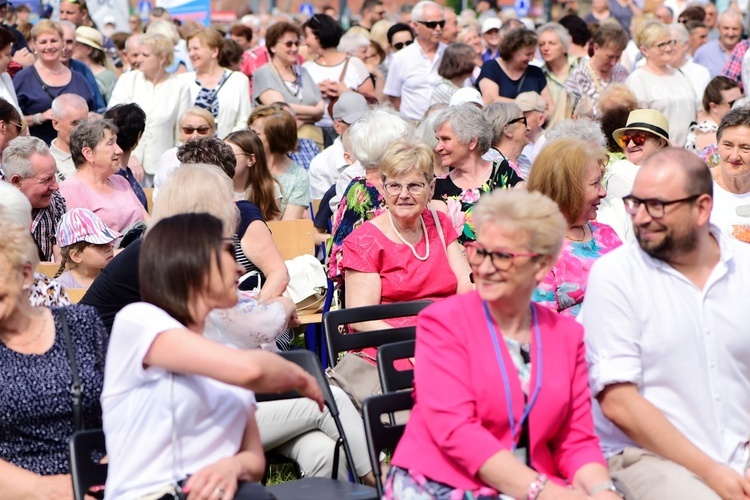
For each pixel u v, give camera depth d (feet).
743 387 22.39
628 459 22.04
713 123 54.34
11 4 82.23
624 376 21.61
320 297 38.29
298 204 49.11
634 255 22.24
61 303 25.75
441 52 70.49
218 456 19.51
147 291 19.53
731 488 20.84
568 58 67.51
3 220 21.25
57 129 48.60
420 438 20.03
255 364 18.61
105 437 20.26
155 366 19.01
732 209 33.17
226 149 34.71
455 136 35.53
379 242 30.25
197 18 79.36
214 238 19.49
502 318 20.25
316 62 69.77
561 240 20.06
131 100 59.98
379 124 34.71
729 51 79.00
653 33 62.13
